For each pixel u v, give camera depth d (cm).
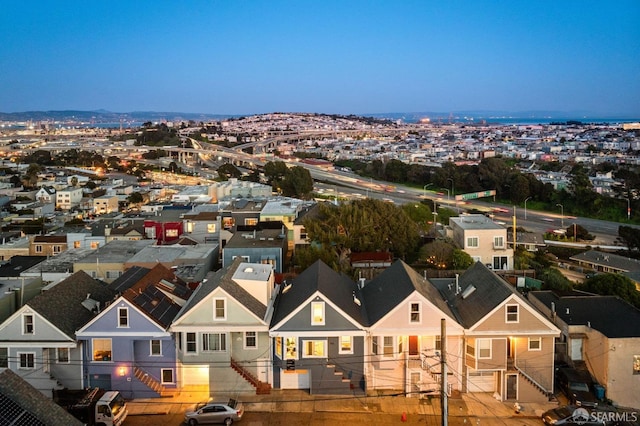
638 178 16512
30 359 3191
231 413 2894
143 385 3216
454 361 3250
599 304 3656
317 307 3222
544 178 17212
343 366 3228
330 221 6066
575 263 8200
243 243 5938
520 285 4859
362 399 3180
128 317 3216
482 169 16862
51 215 12744
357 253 5856
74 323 3319
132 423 2930
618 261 7706
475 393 3266
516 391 3181
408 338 3266
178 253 5847
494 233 6062
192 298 3600
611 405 3111
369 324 3278
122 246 6384
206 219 7612
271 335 3200
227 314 3234
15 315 3192
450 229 6900
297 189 14525
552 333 3189
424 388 3228
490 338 3186
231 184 12700
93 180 19412
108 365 3219
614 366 3180
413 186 18675
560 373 3341
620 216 13650
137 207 13288
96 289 3778
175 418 2984
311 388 3228
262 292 3488
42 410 2200
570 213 14312
